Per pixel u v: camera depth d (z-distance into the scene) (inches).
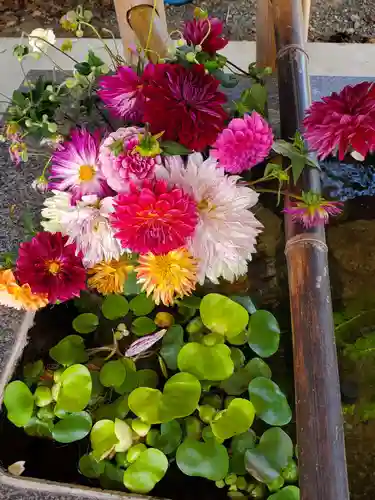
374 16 60.9
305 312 28.5
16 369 32.0
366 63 54.5
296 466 28.3
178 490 28.5
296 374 27.7
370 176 39.8
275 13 35.8
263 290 34.7
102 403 30.6
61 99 32.1
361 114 24.7
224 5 61.6
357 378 33.6
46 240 29.2
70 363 31.6
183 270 29.0
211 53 32.8
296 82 34.0
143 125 30.3
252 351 32.0
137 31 34.3
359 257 37.8
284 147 29.0
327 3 61.9
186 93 26.8
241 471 28.5
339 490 24.7
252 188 33.6
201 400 30.2
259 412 29.4
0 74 55.2
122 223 25.4
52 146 33.8
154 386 30.9
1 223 40.2
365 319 35.4
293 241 30.1
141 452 28.5
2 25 62.6
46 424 30.2
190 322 32.4
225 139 27.0
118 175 26.7
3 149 43.6
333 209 29.9
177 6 62.1
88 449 29.8
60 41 57.8
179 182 27.3
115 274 31.7
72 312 34.0
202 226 27.8
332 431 25.9
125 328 32.5
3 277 29.9
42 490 28.9
